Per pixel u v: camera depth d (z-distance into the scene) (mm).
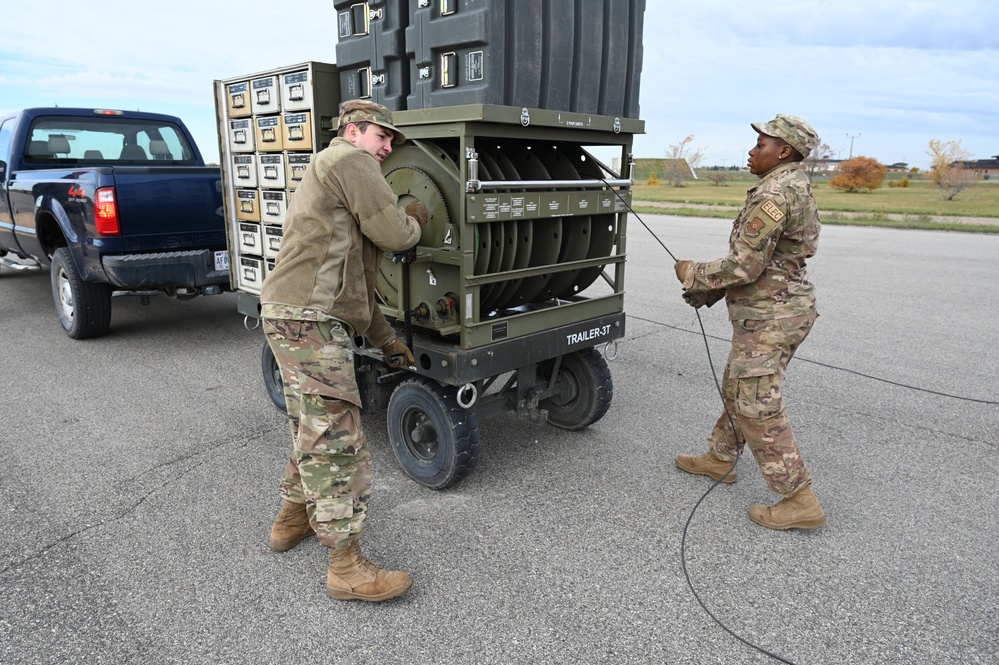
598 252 4016
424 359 3322
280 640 2373
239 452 3891
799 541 3004
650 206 24375
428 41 3271
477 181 3051
